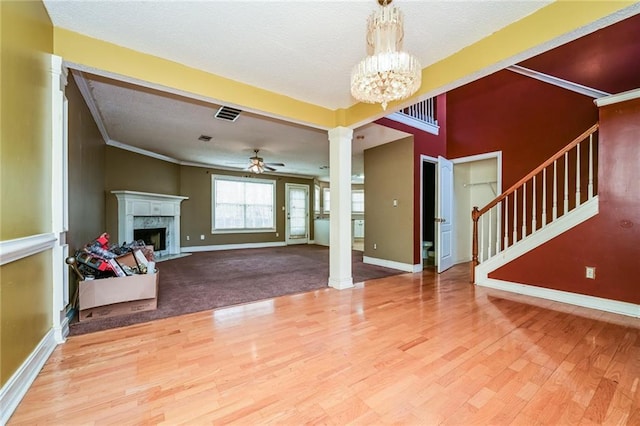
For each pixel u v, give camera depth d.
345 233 3.61
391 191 5.05
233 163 7.50
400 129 4.49
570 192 3.99
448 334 2.20
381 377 1.62
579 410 1.34
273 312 2.70
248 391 1.49
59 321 2.01
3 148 1.33
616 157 2.71
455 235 5.51
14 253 1.35
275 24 1.97
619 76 3.46
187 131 4.64
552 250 3.13
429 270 4.81
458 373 1.66
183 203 7.37
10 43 1.40
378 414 1.32
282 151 6.06
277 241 9.06
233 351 1.93
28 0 1.59
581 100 3.96
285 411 1.34
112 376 1.62
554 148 4.21
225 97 2.74
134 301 2.68
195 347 1.98
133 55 2.27
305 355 1.88
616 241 2.71
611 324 2.39
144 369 1.69
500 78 4.82
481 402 1.40
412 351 1.93
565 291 3.02
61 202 2.00
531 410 1.34
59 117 1.98
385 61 1.67
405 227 4.79
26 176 1.57
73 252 2.74
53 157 1.94
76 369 1.69
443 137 5.40
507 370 1.69
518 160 4.59
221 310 2.75
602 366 1.72
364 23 1.95
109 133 4.77
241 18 1.90
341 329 2.30
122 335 2.17
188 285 3.74
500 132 4.81
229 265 5.31
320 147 5.70
